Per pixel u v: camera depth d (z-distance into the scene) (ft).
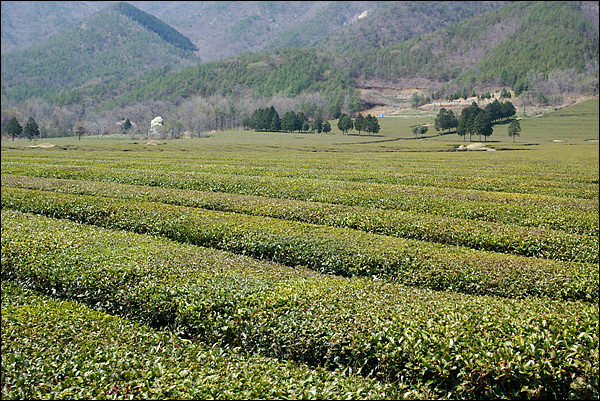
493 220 71.77
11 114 571.69
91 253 45.98
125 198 82.38
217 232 56.54
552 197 88.17
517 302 36.73
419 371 27.73
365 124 492.13
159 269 41.42
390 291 38.06
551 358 27.25
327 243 51.98
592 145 339.77
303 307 33.58
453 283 43.70
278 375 27.07
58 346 29.35
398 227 62.80
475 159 200.85
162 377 25.66
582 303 37.14
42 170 121.49
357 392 25.41
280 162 172.96
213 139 451.53
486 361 27.04
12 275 44.57
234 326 32.89
